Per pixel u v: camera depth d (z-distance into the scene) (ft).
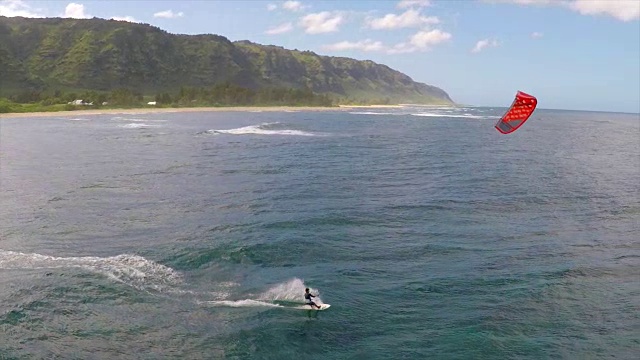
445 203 144.97
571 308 79.36
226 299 80.48
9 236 109.29
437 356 65.26
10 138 290.35
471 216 131.54
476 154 260.21
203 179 174.81
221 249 101.81
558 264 98.02
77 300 78.64
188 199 144.46
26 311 74.74
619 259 101.55
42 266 92.22
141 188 158.92
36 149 246.47
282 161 219.00
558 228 122.52
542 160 242.58
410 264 96.63
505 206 143.13
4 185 160.86
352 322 73.82
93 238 108.68
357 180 177.88
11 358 63.10
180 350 65.87
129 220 122.52
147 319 73.51
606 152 288.92
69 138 295.48
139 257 97.50
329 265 95.30
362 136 347.15
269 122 463.42
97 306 76.89
